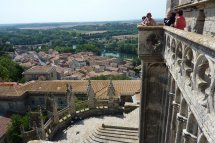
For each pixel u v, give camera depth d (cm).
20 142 5425
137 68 14138
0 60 11700
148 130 1850
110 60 15950
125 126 2834
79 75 11144
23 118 5550
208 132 525
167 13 1827
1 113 7188
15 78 11188
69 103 3466
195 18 1166
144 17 1669
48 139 2922
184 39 780
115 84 5888
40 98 7294
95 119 3509
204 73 615
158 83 1727
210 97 514
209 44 487
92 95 3628
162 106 1762
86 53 19912
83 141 2928
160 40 1539
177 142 991
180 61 907
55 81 7456
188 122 798
